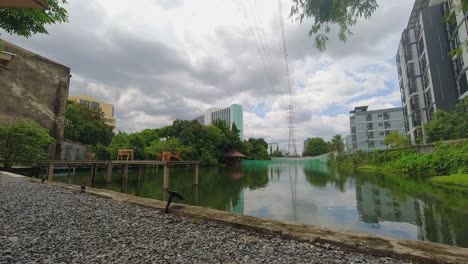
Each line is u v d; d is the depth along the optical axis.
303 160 71.19
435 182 18.45
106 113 80.75
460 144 20.31
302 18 3.44
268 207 12.38
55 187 8.19
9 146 15.23
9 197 5.87
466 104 24.55
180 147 42.00
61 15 7.21
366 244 2.95
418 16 35.41
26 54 22.39
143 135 51.03
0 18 6.66
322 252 2.89
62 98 25.22
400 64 48.56
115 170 36.06
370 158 40.72
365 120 65.75
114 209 5.11
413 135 39.72
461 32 26.06
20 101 21.73
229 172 37.78
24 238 3.19
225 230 3.72
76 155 26.98
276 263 2.58
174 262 2.57
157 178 26.58
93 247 2.97
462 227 8.32
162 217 4.50
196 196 15.81
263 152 77.62
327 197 14.95
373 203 12.79
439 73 30.86
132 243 3.12
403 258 2.70
